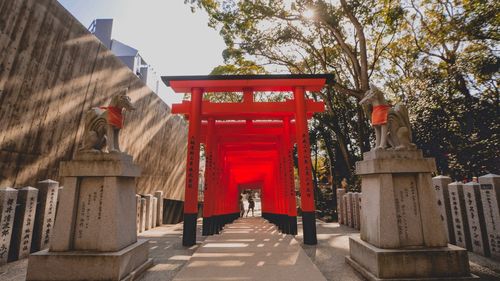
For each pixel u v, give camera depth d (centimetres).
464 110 1291
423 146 1338
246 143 1424
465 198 699
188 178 863
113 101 541
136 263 525
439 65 1739
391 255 454
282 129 1277
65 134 932
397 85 2027
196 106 904
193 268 555
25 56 734
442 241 482
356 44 1791
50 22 791
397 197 507
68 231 480
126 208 537
